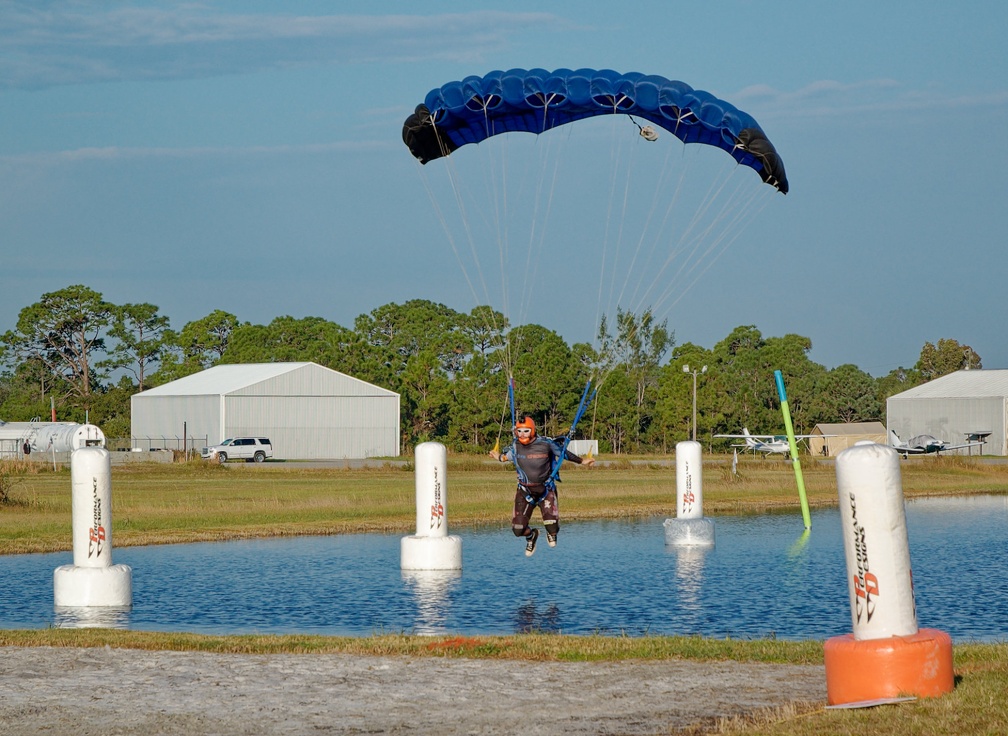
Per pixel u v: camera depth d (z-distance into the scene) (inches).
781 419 5949.8
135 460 3799.2
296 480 2930.6
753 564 1375.5
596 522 1945.1
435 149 1037.2
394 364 6304.1
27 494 2244.1
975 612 1040.8
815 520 2006.6
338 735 522.3
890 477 550.9
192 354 7347.4
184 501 2149.4
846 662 551.2
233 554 1472.7
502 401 5059.1
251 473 3272.6
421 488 1333.7
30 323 7140.8
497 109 966.4
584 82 924.0
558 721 541.3
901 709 523.8
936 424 5251.0
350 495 2304.4
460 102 960.3
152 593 1148.5
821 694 593.3
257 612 1036.5
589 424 5191.9
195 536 1654.8
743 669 663.1
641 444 5413.4
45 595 1136.2
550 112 984.3
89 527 1077.8
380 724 539.2
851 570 561.0
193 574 1284.4
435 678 639.8
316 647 744.3
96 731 534.6
